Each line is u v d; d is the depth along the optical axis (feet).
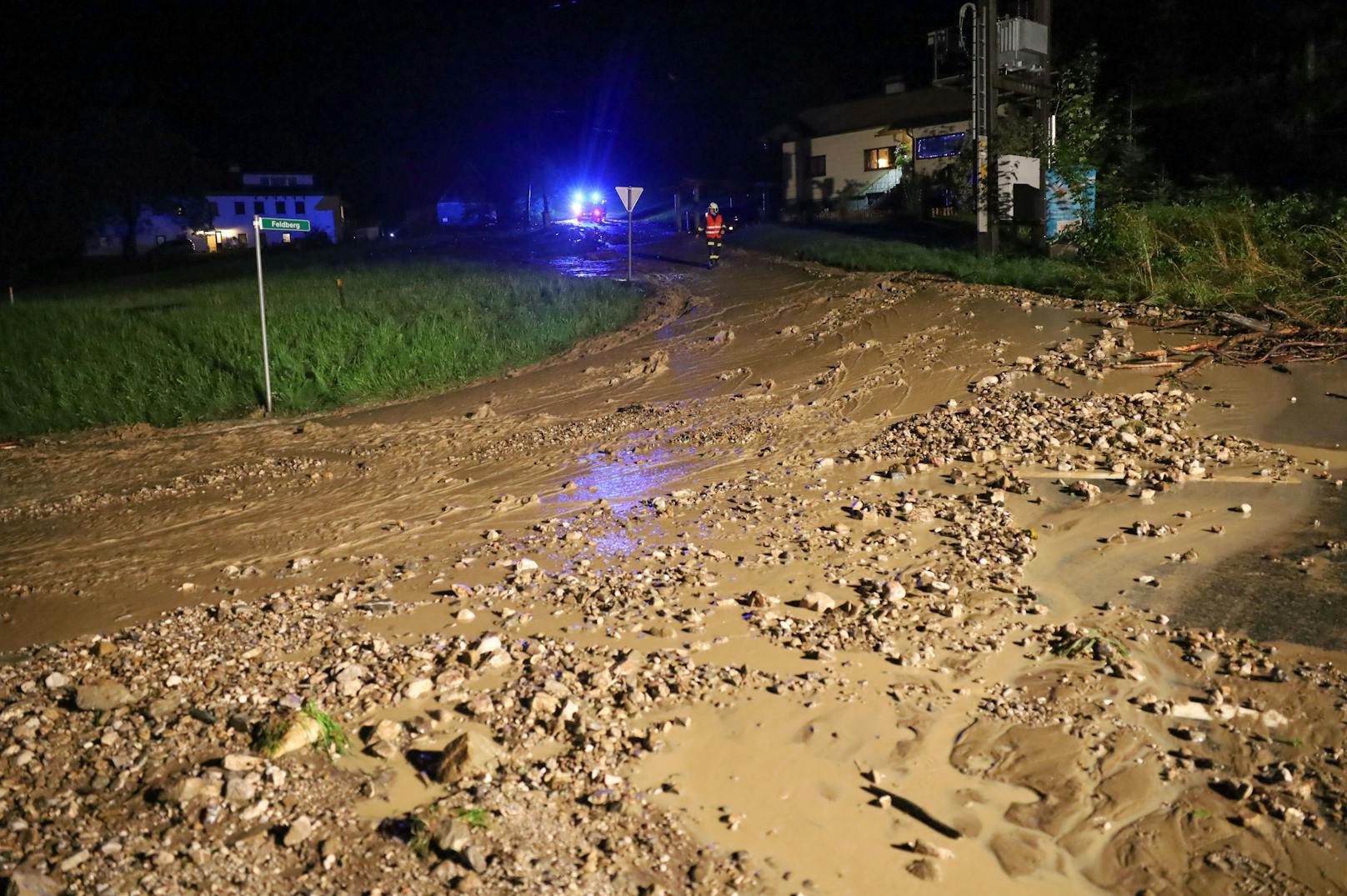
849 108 184.96
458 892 11.20
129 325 70.74
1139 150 105.50
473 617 19.84
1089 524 24.44
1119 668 16.65
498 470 34.45
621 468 33.19
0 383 57.88
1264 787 13.41
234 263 170.30
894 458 31.58
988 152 71.92
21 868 11.23
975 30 71.41
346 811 12.69
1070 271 59.52
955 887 11.74
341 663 17.30
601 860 11.91
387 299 78.74
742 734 14.98
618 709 15.60
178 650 18.17
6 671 17.28
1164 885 11.76
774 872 11.93
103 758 13.84
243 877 11.39
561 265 116.37
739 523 25.85
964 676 16.78
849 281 72.69
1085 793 13.47
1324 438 29.99
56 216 208.23
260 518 30.14
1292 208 54.80
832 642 18.13
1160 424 32.32
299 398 54.13
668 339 60.75
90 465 41.04
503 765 13.84
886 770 14.08
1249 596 19.56
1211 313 44.24
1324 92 107.24
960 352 44.91
